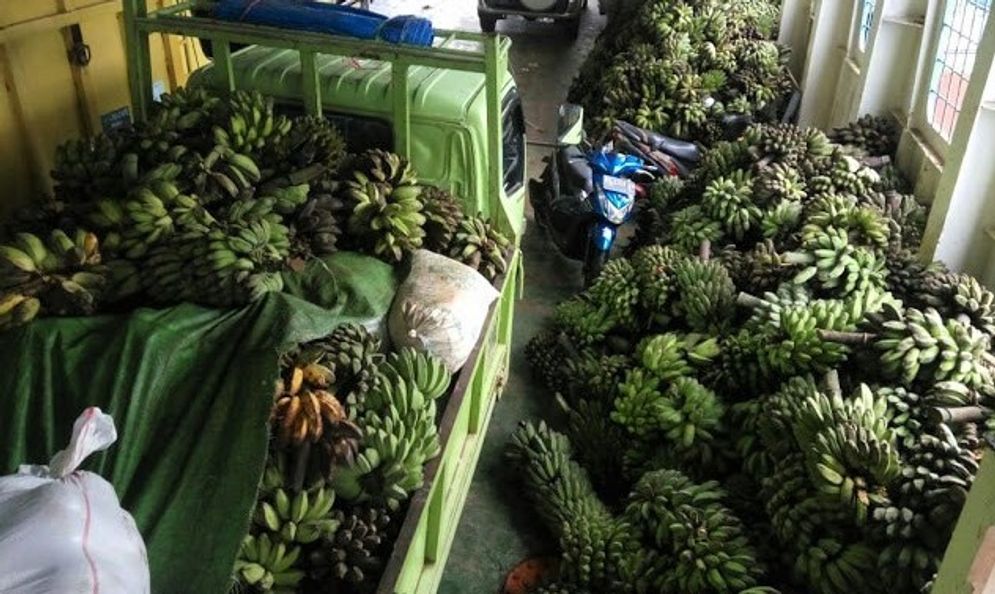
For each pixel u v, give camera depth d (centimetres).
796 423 326
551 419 475
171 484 228
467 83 397
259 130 357
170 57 488
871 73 614
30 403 247
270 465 243
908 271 412
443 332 302
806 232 449
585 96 923
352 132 396
